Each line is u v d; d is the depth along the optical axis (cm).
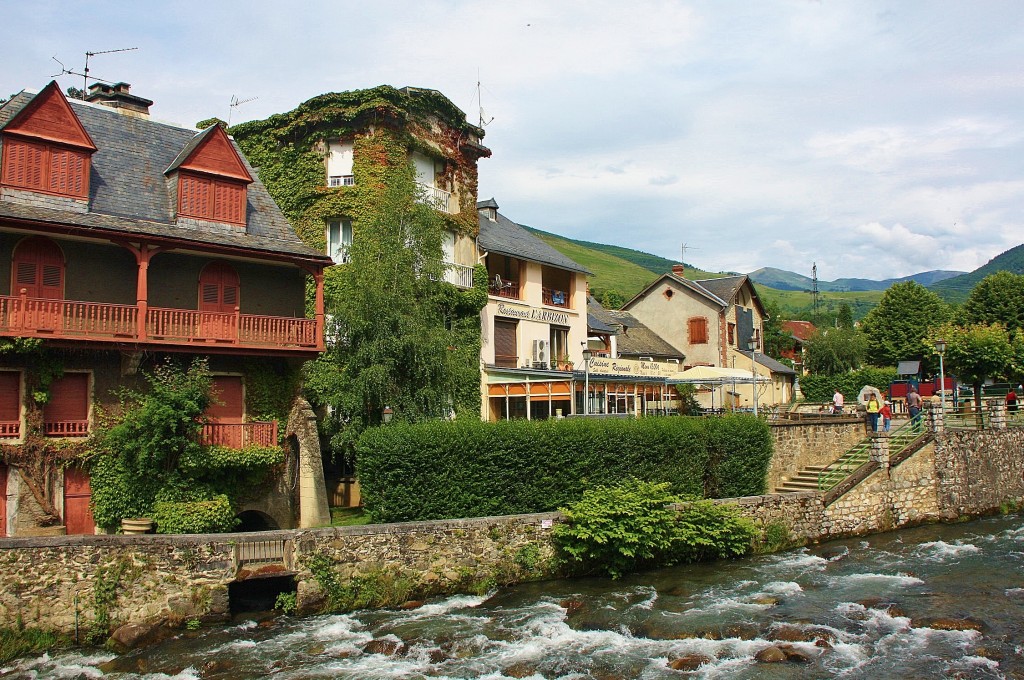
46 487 1903
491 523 1981
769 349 7512
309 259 2306
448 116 3209
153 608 1608
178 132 2533
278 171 3019
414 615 1734
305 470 2233
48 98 2036
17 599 1509
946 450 3047
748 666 1443
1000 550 2425
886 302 6284
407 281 2519
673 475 2514
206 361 2114
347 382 2397
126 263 2139
